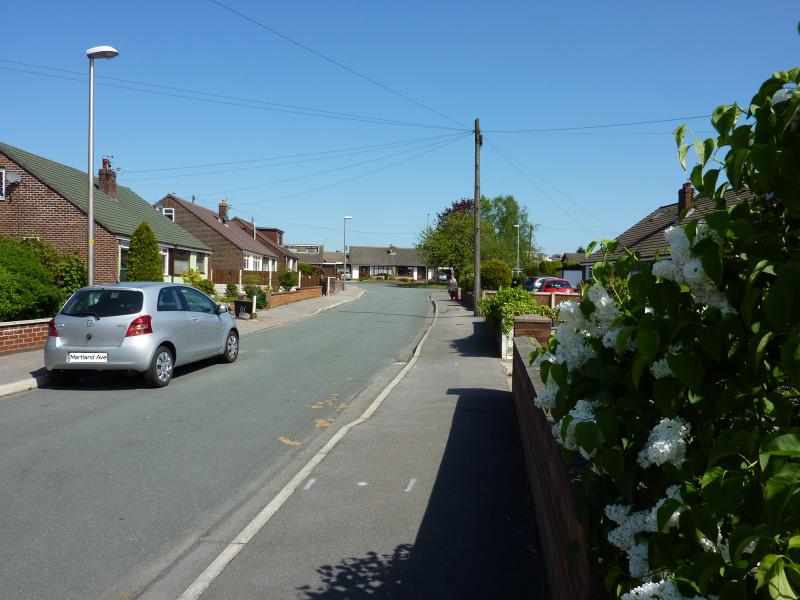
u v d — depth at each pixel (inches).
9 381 420.5
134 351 411.2
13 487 235.9
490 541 187.0
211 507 220.2
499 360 567.5
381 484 238.5
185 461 271.1
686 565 69.6
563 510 121.3
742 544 59.9
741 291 75.5
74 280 701.3
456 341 719.7
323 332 861.2
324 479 244.7
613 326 90.4
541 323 392.8
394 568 170.7
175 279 1393.9
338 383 464.4
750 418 76.0
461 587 159.6
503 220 3909.9
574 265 1622.8
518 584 160.6
